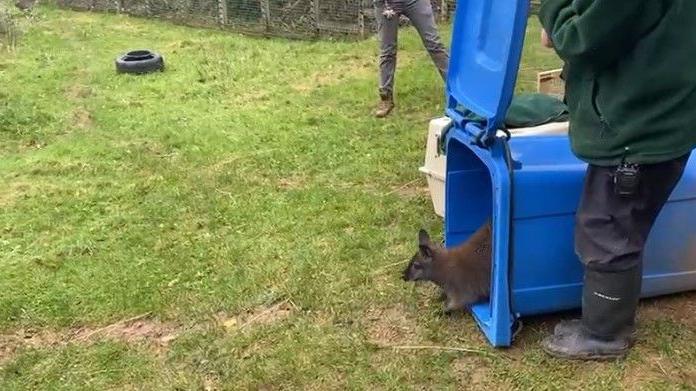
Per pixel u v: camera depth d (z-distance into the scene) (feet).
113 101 22.85
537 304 9.96
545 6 8.74
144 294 11.80
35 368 10.22
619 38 7.97
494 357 9.78
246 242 13.28
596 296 9.17
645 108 8.20
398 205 14.43
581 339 9.52
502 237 9.51
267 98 22.63
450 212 11.53
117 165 17.40
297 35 34.19
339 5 33.22
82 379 9.93
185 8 38.19
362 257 12.52
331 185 15.62
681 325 10.13
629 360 9.48
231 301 11.46
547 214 9.57
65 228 14.26
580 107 8.71
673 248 10.21
